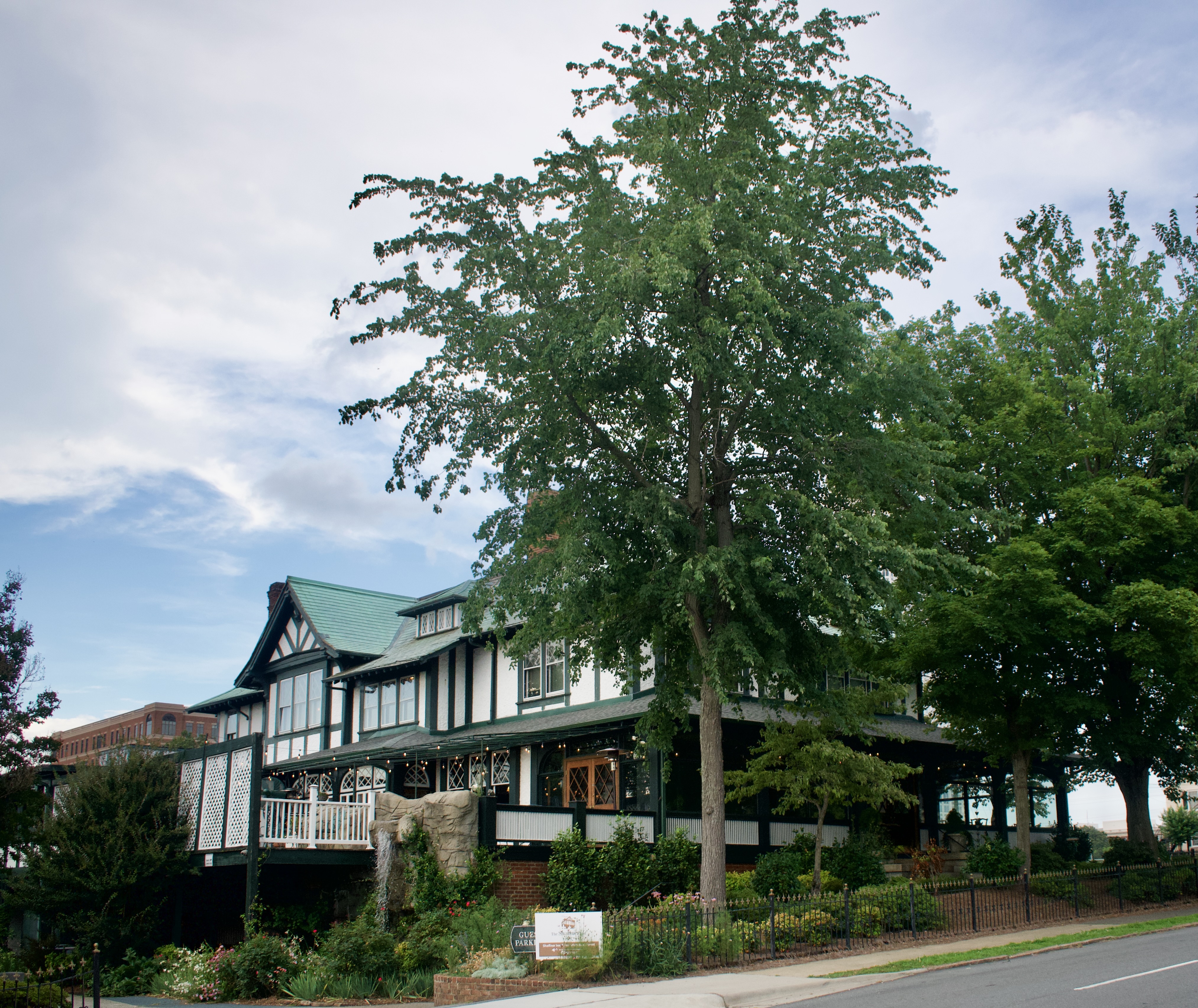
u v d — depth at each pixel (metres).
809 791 23.09
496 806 21.70
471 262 18.67
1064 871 26.05
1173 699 24.78
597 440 20.27
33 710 25.41
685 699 21.05
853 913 18.03
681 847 22.48
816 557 17.83
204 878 22.59
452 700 35.31
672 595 18.58
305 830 21.17
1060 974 13.41
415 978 16.62
